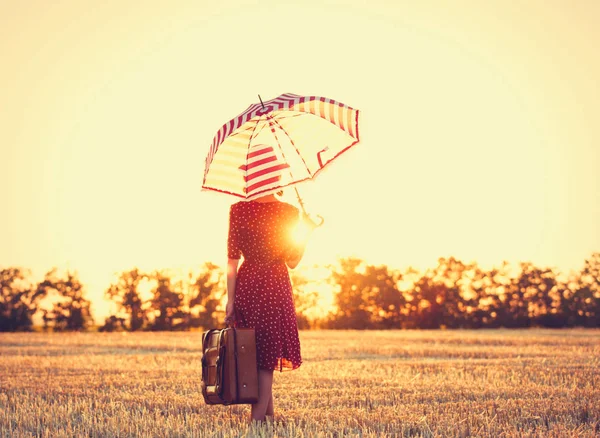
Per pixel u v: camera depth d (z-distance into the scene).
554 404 8.91
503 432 7.09
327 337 34.28
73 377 13.58
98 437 7.22
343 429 7.32
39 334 39.34
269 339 7.26
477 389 10.91
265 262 7.38
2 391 11.17
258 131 7.35
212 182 7.33
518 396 10.04
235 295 7.38
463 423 7.66
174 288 56.41
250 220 7.31
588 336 33.06
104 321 55.38
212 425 7.50
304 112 7.20
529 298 60.00
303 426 7.56
